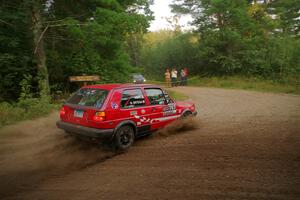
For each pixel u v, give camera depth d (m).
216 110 12.45
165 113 8.18
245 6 30.19
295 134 7.74
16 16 11.70
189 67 35.56
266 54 28.86
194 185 4.67
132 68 15.20
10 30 12.46
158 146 7.16
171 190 4.50
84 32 12.85
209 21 31.44
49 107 10.52
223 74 31.45
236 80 27.94
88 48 13.71
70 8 13.96
